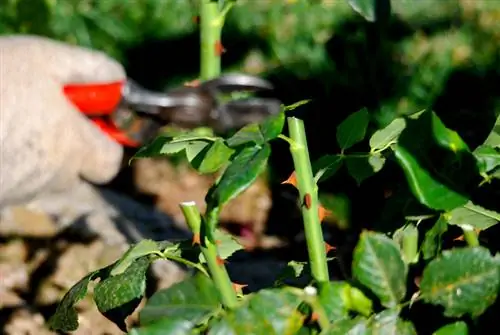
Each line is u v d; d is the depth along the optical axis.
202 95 1.49
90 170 1.61
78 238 2.38
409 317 1.19
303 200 1.24
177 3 3.89
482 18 4.19
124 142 1.61
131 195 3.03
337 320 1.17
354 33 3.81
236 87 1.48
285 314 1.16
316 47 3.75
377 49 3.57
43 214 2.42
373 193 2.81
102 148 1.60
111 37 3.70
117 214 2.54
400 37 3.88
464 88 3.52
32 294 2.17
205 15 1.53
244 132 1.20
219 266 1.21
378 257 1.17
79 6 3.76
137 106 1.57
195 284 1.19
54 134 1.59
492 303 1.17
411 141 1.17
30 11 3.64
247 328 1.16
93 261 2.25
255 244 2.77
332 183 2.87
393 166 1.76
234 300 1.21
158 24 3.79
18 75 1.59
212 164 1.20
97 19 3.70
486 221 1.23
